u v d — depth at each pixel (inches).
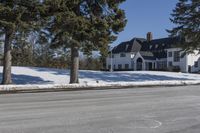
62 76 1461.6
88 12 1118.4
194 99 729.0
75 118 460.4
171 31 1683.1
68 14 1028.5
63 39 1079.0
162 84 1278.3
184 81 1387.8
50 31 1068.5
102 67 3346.5
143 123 428.5
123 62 3440.0
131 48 3403.1
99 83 1165.1
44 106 596.4
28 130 378.0
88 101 687.1
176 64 2962.6
